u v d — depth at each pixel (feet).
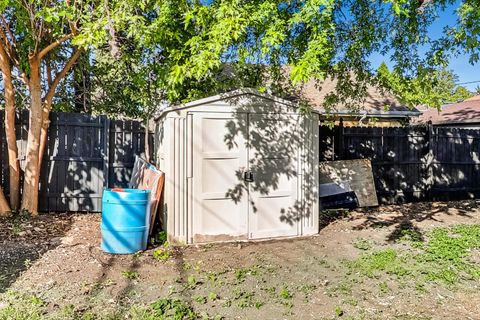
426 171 29.32
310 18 13.42
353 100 22.68
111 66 25.38
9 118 21.08
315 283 13.20
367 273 14.17
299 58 15.25
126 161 24.63
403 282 13.43
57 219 21.13
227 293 12.19
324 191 25.57
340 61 18.98
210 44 14.15
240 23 13.87
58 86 26.27
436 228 20.99
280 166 18.72
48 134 22.90
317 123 19.54
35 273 13.16
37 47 20.18
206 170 17.51
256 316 10.73
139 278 13.15
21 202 21.72
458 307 11.63
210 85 21.34
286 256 16.06
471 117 44.75
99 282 12.64
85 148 23.62
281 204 18.76
